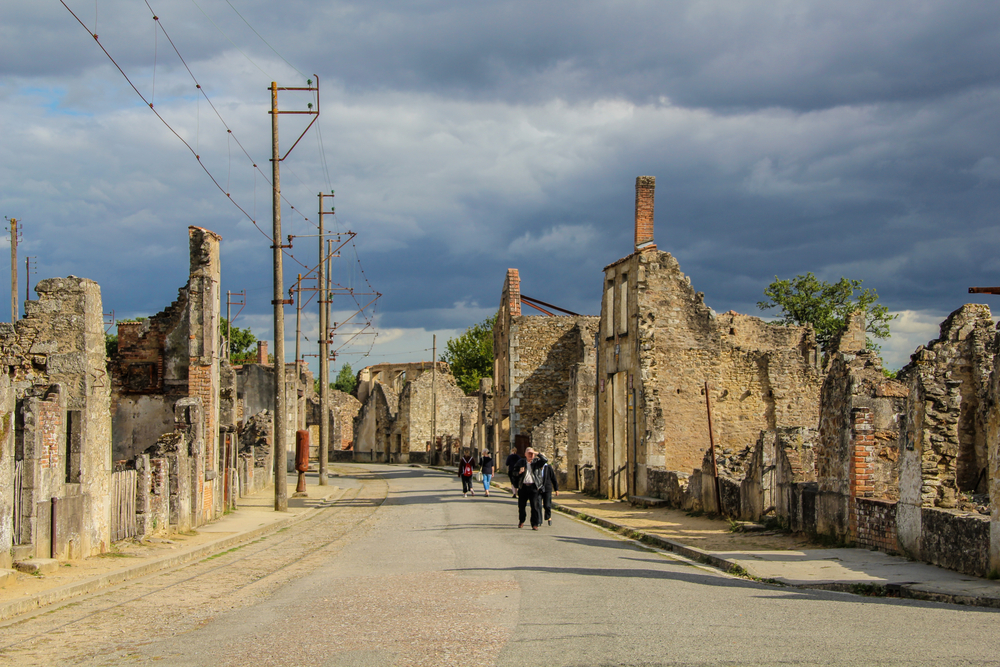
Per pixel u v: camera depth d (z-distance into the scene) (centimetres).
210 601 1110
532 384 5044
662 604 961
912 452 1330
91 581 1220
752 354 3145
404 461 7525
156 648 822
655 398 2794
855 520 1511
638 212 2936
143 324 2809
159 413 2773
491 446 5778
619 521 2203
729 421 3095
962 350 2009
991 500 1122
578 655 710
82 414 1458
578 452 3509
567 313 5378
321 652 758
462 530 2012
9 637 905
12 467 1229
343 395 8788
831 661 671
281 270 2745
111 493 1588
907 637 760
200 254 2417
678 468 2866
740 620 854
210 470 2353
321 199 3972
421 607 968
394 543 1773
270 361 7400
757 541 1686
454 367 9762
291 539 1959
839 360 1609
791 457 1836
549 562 1402
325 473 3984
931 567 1227
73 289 1497
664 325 2897
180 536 1869
